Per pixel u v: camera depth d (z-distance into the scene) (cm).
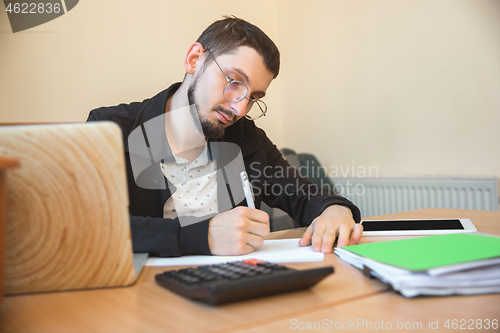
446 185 188
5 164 35
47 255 48
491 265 47
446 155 194
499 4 170
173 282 47
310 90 263
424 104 201
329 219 85
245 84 104
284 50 279
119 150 50
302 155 252
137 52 209
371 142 228
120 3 203
